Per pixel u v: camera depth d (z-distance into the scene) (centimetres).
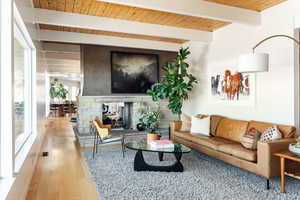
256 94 414
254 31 421
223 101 502
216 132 462
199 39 524
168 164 386
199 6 361
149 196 262
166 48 647
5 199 158
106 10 407
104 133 448
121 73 642
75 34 540
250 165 309
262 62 291
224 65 498
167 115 696
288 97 357
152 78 677
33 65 382
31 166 317
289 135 322
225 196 262
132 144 376
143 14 429
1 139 195
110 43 577
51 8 394
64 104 1397
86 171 354
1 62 196
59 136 670
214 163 397
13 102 202
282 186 274
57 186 294
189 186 291
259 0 363
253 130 346
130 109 676
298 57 354
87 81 612
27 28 289
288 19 359
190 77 567
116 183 301
